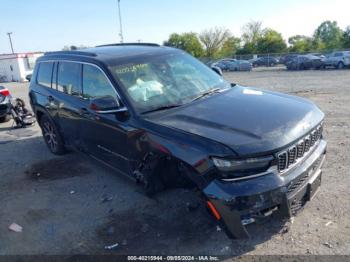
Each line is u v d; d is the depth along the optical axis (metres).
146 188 4.05
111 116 4.32
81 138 5.33
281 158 3.16
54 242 3.85
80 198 4.84
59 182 5.46
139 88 4.25
